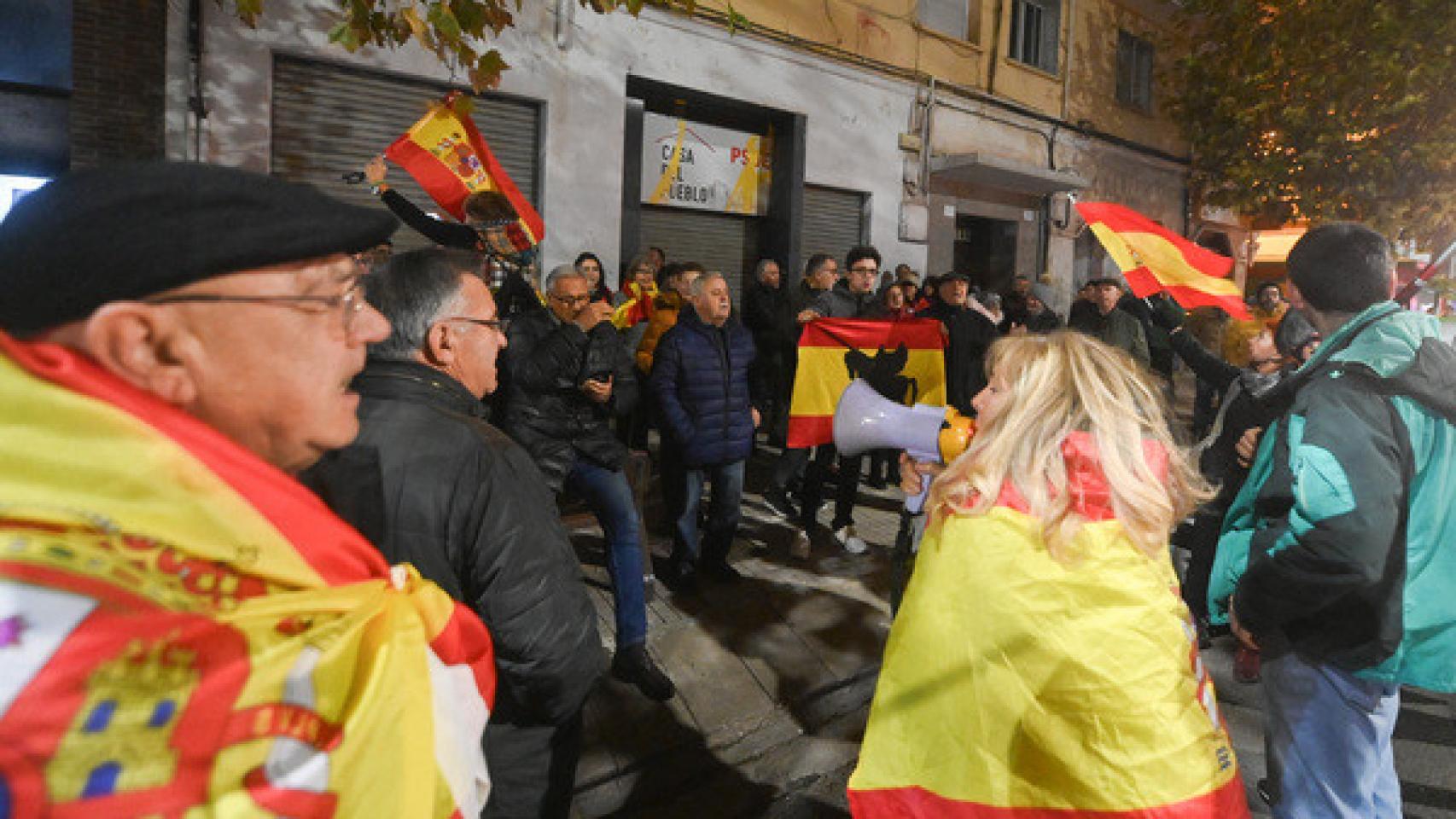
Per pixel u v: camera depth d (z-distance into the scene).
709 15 8.43
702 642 3.83
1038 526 1.42
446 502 1.48
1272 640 1.98
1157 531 1.42
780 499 5.69
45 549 0.56
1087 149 13.03
